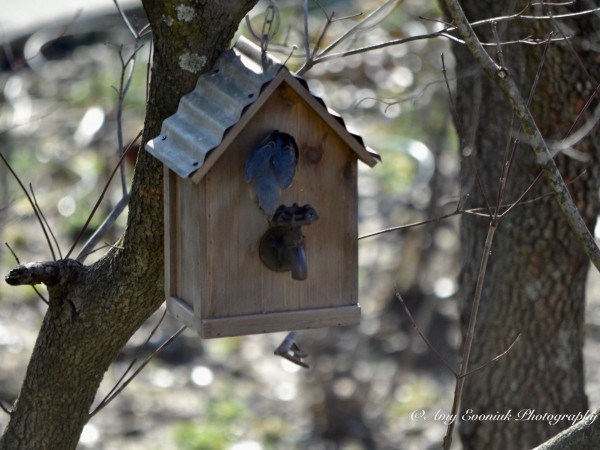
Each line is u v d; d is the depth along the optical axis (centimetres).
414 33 1595
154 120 626
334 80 1791
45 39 2217
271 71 572
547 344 950
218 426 1557
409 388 1644
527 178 918
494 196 963
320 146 600
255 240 595
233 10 603
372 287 1900
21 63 1115
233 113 568
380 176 2248
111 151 2059
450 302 1842
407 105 1964
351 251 619
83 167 2086
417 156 1889
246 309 601
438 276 1858
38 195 2034
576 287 947
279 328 605
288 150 575
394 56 1633
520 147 921
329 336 1647
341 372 1585
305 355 681
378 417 1567
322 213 609
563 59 841
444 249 1969
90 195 2017
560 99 869
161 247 637
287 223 549
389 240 2020
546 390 956
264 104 582
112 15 2314
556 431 956
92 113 2164
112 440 1501
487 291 959
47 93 2341
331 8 1998
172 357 1744
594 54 846
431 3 1652
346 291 622
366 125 2144
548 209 915
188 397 1641
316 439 1537
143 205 632
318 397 1562
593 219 930
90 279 657
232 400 1634
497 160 962
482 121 971
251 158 575
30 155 2136
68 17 2300
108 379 1666
